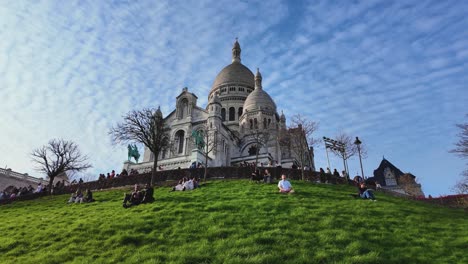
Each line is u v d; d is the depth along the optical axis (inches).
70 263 571.8
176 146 3068.4
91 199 1221.1
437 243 658.2
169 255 575.2
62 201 1317.7
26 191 1664.6
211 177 1546.5
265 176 1326.3
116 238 669.9
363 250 597.3
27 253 649.6
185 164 2487.7
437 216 888.9
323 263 543.8
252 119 3624.5
